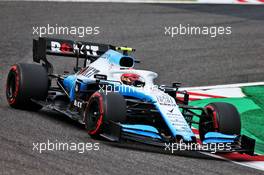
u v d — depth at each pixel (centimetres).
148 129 3453
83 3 8225
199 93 5372
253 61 6500
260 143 4112
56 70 5734
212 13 8244
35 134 3544
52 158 3056
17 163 2905
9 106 4347
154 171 2997
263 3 8956
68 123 3997
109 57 4050
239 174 3158
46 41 4438
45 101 4284
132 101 3600
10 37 6575
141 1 8544
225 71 6109
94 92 3969
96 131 3525
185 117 3850
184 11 8238
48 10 7756
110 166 3008
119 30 7175
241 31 7512
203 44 6950
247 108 4978
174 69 6047
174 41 6956
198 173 3058
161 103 3550
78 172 2853
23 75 4191
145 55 6400
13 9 7675
